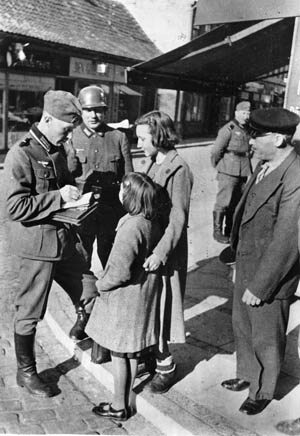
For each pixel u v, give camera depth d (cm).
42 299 330
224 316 439
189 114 2438
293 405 307
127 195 288
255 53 602
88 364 366
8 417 303
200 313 444
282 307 294
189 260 596
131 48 1819
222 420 292
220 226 695
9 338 412
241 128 665
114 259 285
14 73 1494
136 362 304
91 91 421
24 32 1422
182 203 307
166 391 321
